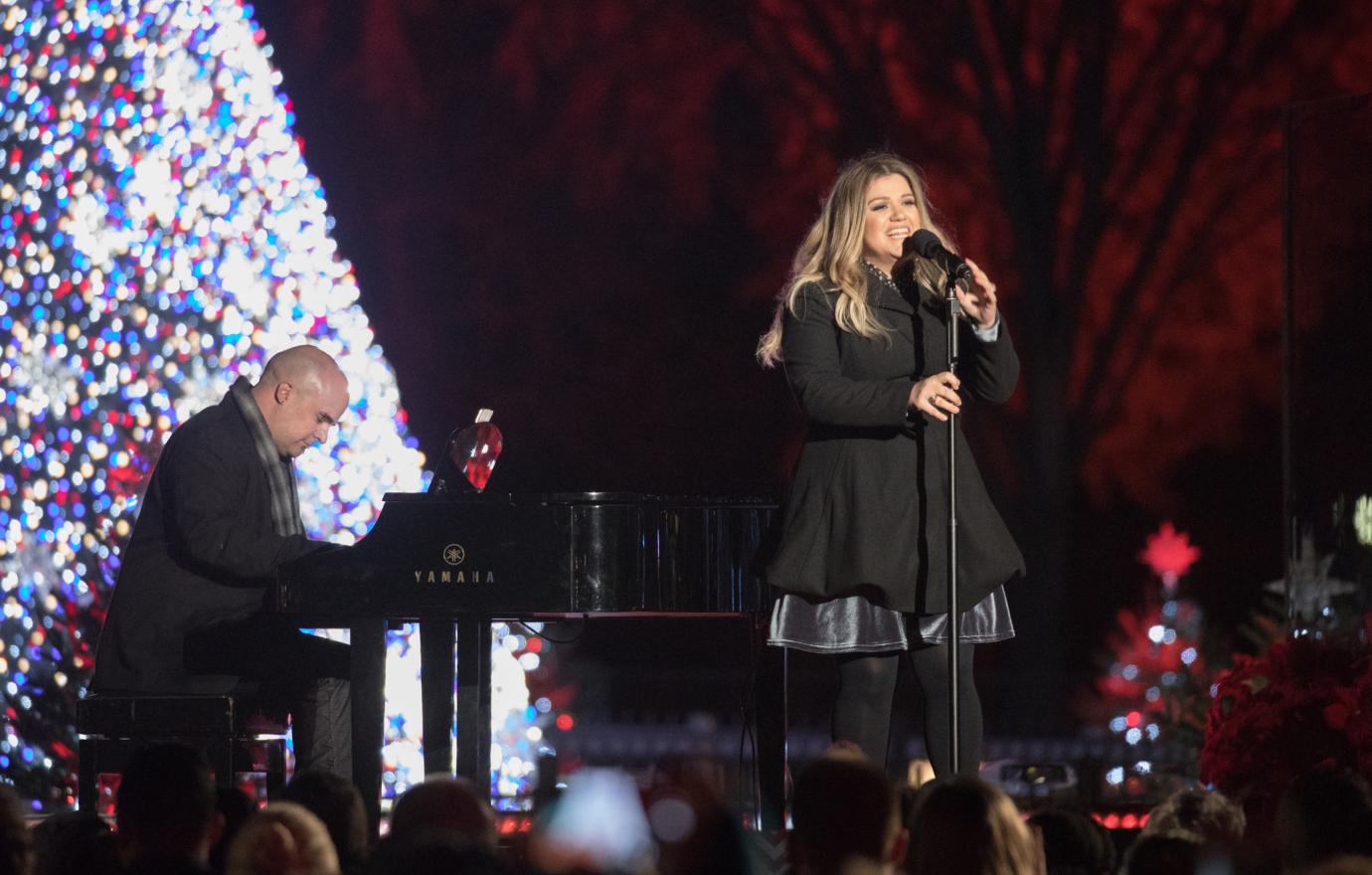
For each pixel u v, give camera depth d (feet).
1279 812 43.83
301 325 108.06
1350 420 79.30
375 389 112.47
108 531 102.83
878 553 59.77
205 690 76.54
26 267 102.99
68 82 102.68
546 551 70.79
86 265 102.83
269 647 76.48
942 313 61.31
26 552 102.83
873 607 60.75
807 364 60.80
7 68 102.73
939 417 57.47
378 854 34.88
